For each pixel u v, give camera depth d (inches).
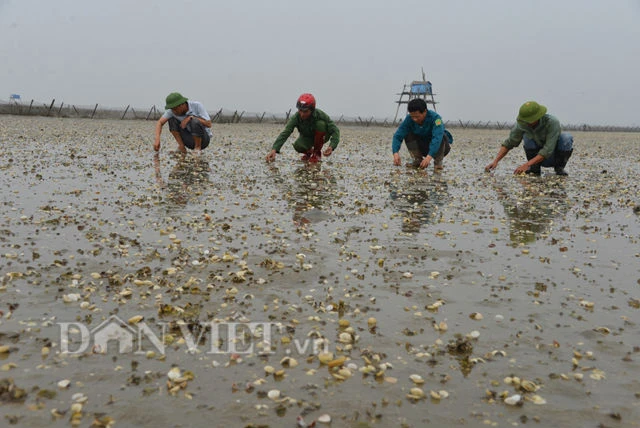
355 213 227.6
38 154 407.8
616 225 215.5
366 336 106.2
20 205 216.7
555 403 83.8
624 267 155.7
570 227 210.2
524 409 82.0
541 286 137.6
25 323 106.8
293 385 87.3
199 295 125.6
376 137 953.5
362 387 87.3
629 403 84.0
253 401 82.3
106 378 87.4
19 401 80.0
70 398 81.4
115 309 115.6
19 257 148.3
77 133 706.8
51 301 118.6
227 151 502.0
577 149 746.8
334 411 80.4
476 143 866.1
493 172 400.5
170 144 559.5
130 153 444.5
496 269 151.4
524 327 112.0
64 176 299.9
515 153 642.8
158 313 114.1
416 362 96.1
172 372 89.7
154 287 129.0
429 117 392.8
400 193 285.6
